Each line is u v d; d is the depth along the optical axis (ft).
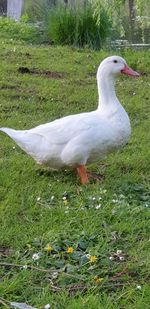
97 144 18.47
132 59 39.19
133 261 14.05
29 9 65.16
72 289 12.98
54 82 32.58
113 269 13.70
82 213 16.35
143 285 13.00
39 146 18.63
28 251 14.46
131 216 16.42
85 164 19.15
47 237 14.99
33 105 28.09
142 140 23.73
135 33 49.67
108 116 18.90
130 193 18.17
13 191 17.93
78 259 14.02
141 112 27.96
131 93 31.24
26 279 13.19
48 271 13.53
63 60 38.47
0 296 12.55
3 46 41.96
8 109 27.50
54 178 19.35
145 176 19.94
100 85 19.39
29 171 19.72
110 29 46.26
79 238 14.93
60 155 18.52
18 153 21.79
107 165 20.84
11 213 16.55
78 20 45.78
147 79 34.83
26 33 49.14
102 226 15.85
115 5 24.04
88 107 28.40
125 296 12.62
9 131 19.07
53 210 16.65
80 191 18.15
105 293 12.76
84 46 45.65
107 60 19.48
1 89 30.63
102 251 14.38
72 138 18.25
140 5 25.23
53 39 46.62
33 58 38.47
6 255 14.33
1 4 70.49
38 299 12.46
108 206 16.79
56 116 26.76
